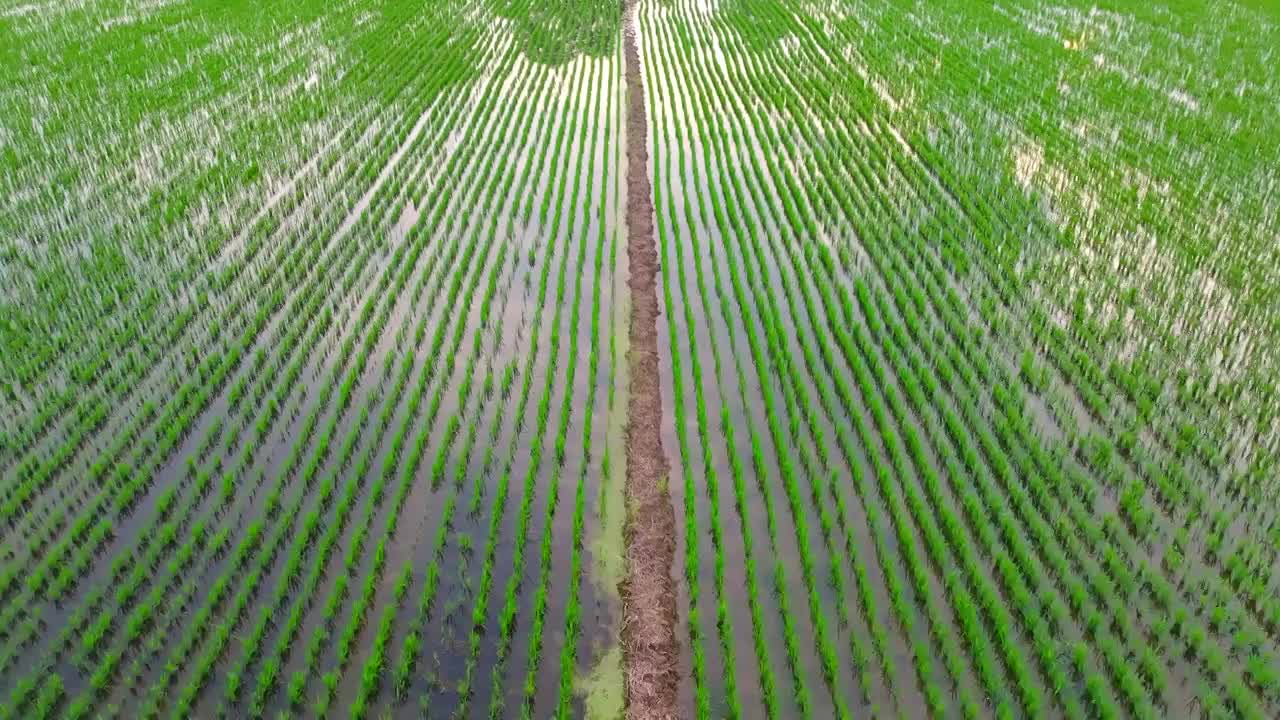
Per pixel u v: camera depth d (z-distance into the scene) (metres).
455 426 10.71
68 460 10.32
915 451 10.27
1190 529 9.28
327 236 14.78
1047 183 16.31
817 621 8.23
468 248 14.30
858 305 13.30
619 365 12.12
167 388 11.41
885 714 7.79
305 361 11.95
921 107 19.89
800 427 10.88
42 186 16.25
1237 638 8.05
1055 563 8.87
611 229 15.52
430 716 7.77
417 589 8.88
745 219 15.32
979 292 13.16
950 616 8.58
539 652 8.23
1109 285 13.09
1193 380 11.31
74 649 8.20
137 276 13.61
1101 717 7.54
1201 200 15.47
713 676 8.12
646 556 9.20
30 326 12.37
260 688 7.77
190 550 9.02
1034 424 10.78
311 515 9.29
